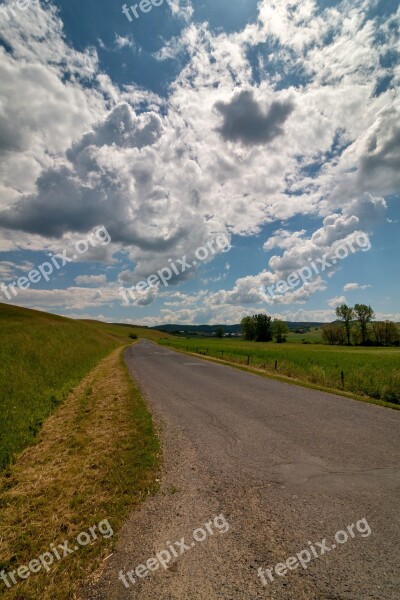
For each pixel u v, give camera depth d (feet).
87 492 13.85
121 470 15.81
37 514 12.39
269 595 8.15
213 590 8.35
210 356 96.84
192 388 39.63
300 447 19.06
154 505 12.69
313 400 32.48
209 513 12.05
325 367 55.16
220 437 21.06
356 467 16.10
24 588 8.67
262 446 19.30
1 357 41.42
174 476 15.30
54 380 39.19
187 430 22.59
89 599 8.22
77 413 27.17
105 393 35.53
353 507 12.34
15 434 20.84
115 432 21.88
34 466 17.11
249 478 14.99
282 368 60.03
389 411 27.89
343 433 21.70
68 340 79.15
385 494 13.33
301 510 12.16
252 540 10.40
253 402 31.53
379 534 10.61
